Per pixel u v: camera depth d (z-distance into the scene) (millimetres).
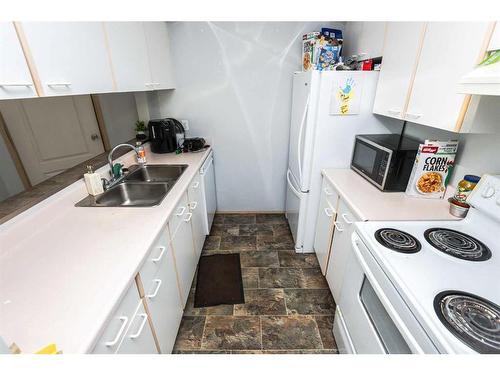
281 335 1612
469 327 699
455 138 1404
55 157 2543
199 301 1872
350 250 1322
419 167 1415
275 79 2475
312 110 1863
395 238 1079
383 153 1544
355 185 1670
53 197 1295
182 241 1623
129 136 2865
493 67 750
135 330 960
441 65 1081
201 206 2258
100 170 1661
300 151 2043
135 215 1293
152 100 2564
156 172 2090
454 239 1079
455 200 1293
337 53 1969
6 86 811
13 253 1010
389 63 1521
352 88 1768
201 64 2430
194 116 2631
